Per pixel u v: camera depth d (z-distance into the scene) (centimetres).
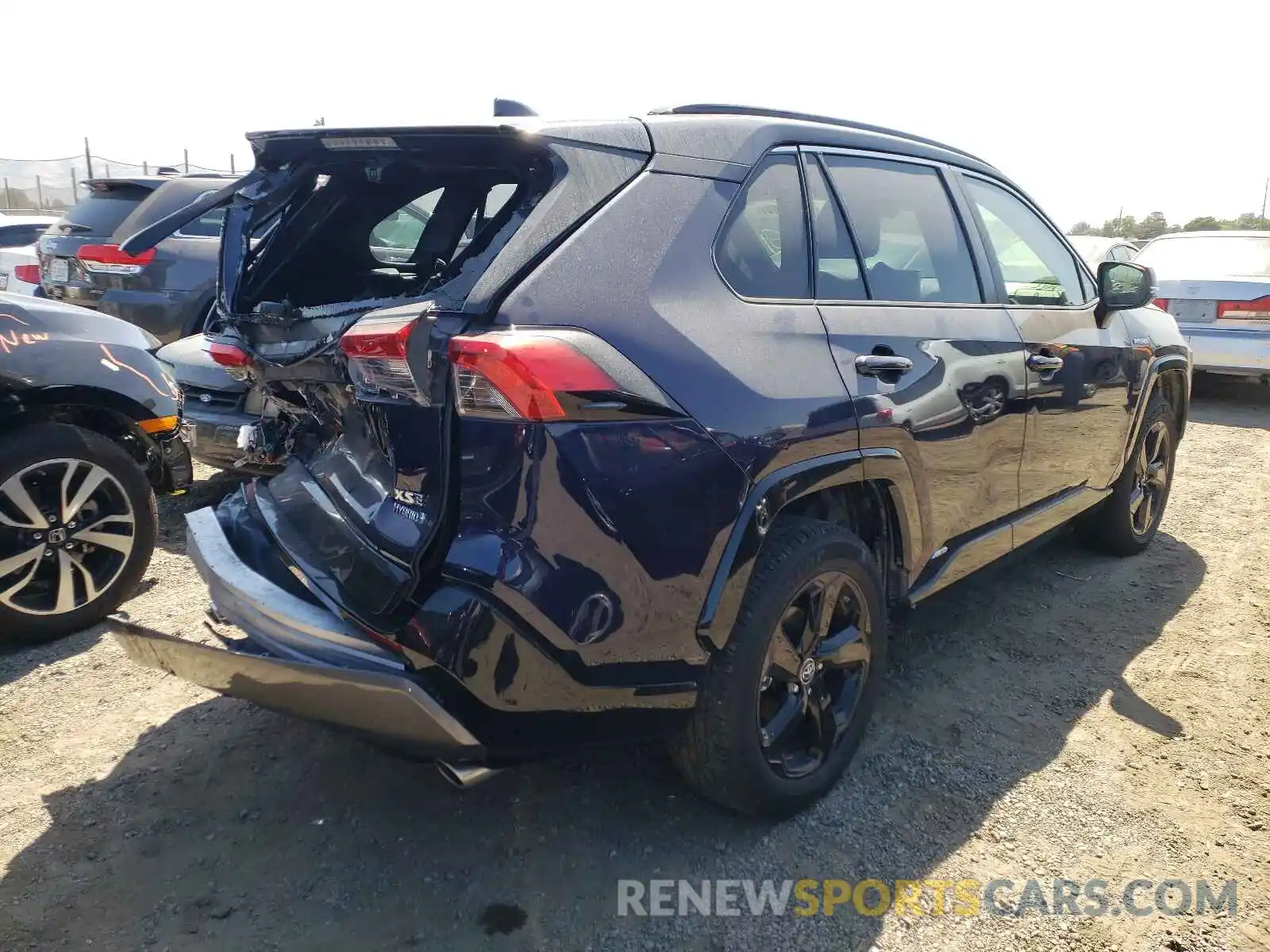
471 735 207
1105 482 437
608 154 233
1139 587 451
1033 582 457
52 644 368
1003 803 282
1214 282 878
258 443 304
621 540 210
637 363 214
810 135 289
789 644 256
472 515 206
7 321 364
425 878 245
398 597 210
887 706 337
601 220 224
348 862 251
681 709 232
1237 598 439
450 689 204
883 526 296
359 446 252
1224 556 496
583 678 212
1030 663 372
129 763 293
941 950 227
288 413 293
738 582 231
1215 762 305
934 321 307
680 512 218
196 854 253
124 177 716
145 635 243
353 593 224
